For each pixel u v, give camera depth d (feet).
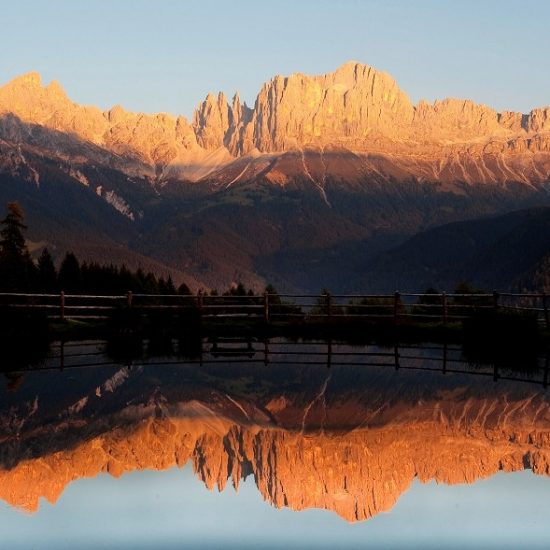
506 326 122.93
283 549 44.78
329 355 113.29
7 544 45.57
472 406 79.00
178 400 82.79
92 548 45.06
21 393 84.84
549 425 71.10
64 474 58.13
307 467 59.47
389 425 71.67
